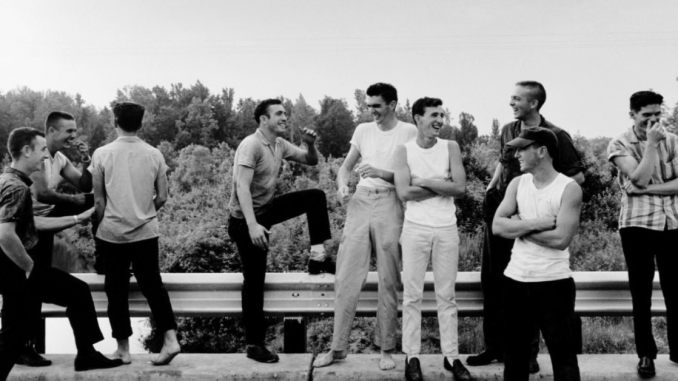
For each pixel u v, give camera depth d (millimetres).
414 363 4066
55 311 4734
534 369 4195
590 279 4539
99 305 4695
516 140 3514
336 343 4371
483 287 4320
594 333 9672
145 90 101000
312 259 4629
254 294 4398
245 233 4336
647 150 3889
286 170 28328
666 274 4117
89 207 4625
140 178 4223
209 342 11266
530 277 3445
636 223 4051
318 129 85312
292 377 4238
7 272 3816
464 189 4086
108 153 4203
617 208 20188
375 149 4379
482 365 4320
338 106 86375
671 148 4094
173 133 94625
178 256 18812
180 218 30969
